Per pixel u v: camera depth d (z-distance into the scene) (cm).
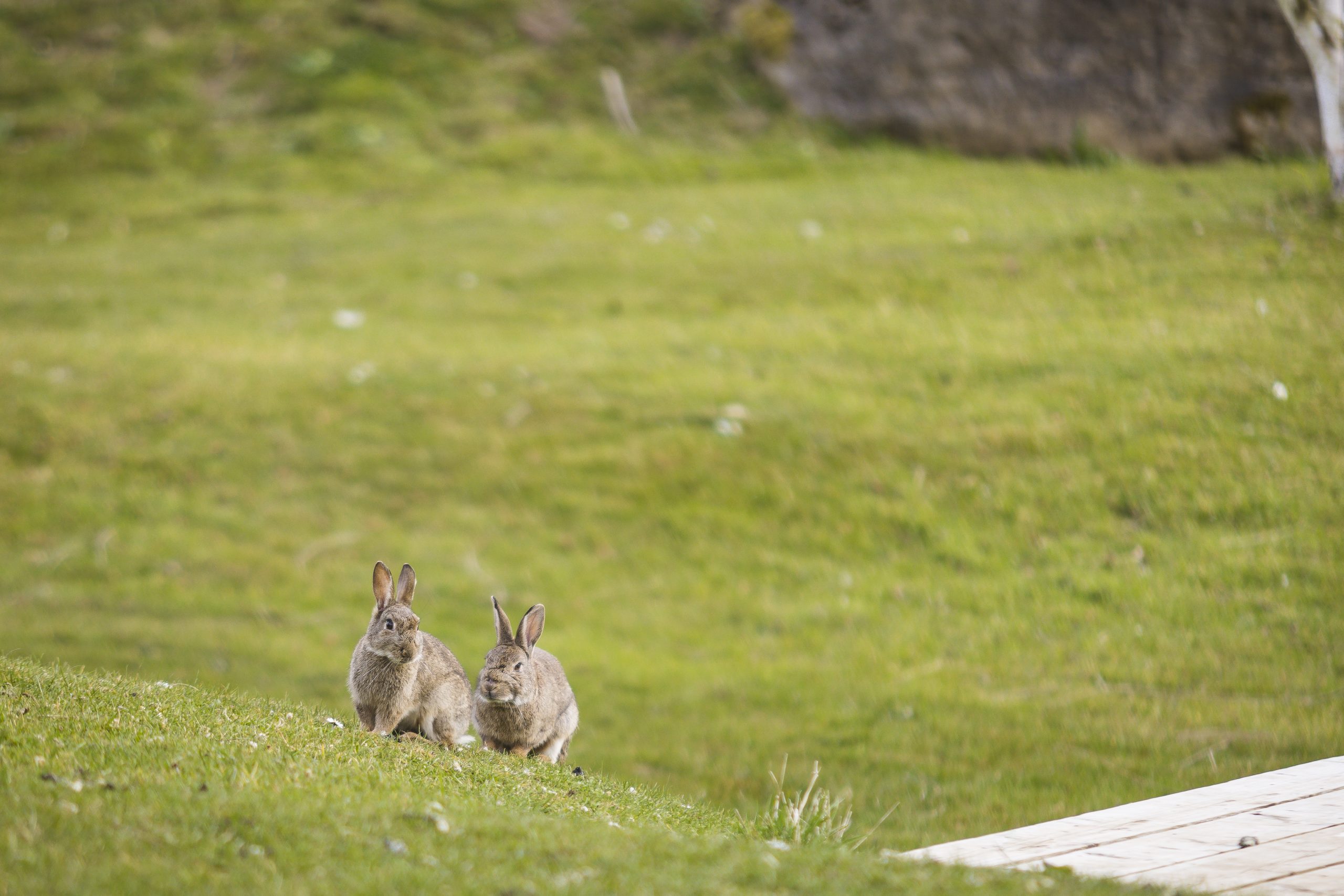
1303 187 6216
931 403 4825
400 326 6038
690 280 6281
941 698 3341
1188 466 4147
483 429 5059
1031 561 3941
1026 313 5359
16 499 4644
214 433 5094
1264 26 7512
